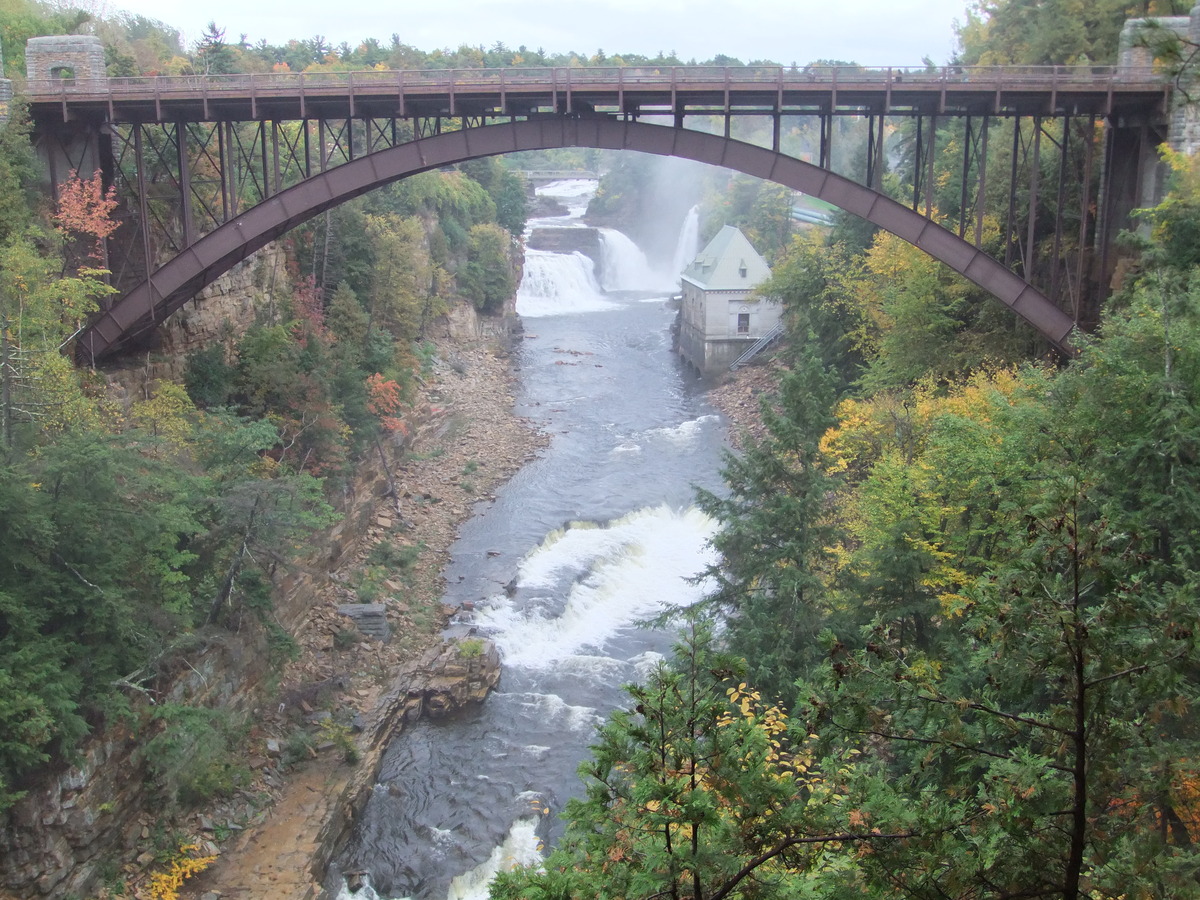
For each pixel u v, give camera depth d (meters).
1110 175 42.59
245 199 56.78
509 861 30.02
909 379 48.69
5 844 24.88
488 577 45.56
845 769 13.83
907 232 41.06
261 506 32.88
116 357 43.19
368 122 41.19
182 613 30.83
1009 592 10.60
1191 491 20.81
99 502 28.31
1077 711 10.18
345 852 30.50
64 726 25.36
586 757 34.22
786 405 30.80
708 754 10.69
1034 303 40.56
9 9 68.62
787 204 102.25
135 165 46.72
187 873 27.72
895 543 27.70
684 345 83.38
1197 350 23.39
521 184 113.62
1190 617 9.98
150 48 82.81
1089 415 23.92
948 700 11.06
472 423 65.62
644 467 58.75
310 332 55.84
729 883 10.23
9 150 38.03
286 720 34.59
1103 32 51.62
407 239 71.50
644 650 40.97
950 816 10.88
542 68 39.91
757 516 30.11
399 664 38.88
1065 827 10.76
